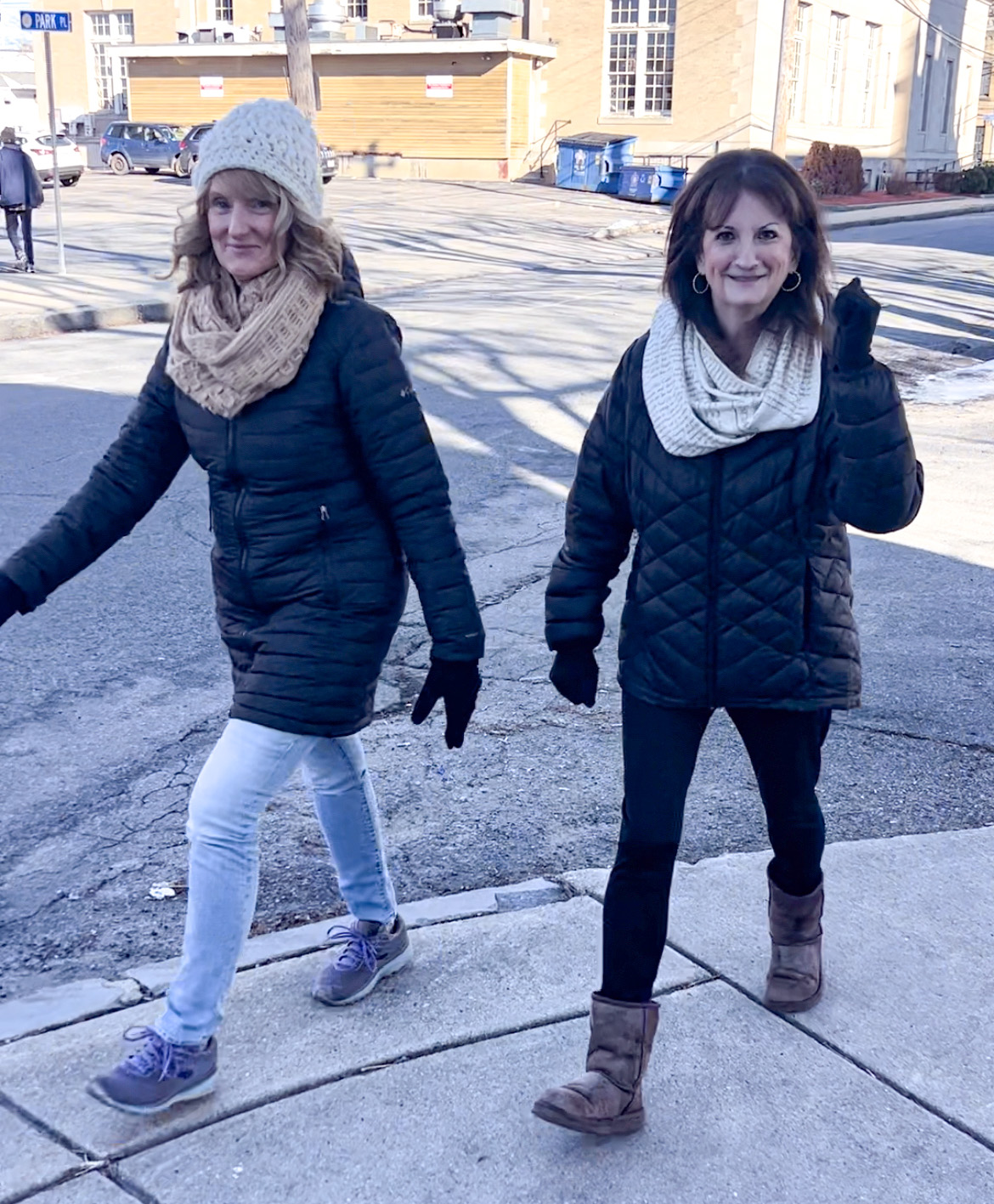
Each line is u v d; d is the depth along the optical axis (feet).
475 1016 9.36
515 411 31.40
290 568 8.22
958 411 33.30
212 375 7.82
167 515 22.66
